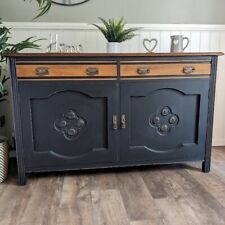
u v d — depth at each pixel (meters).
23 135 1.64
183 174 1.83
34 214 1.36
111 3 2.12
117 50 1.85
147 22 2.19
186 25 2.20
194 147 1.84
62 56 1.57
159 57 1.67
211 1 2.21
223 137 2.45
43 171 1.72
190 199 1.48
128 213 1.35
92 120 1.70
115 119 1.71
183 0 2.19
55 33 2.09
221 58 2.31
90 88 1.64
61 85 1.61
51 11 2.07
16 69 1.55
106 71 1.63
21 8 2.04
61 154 1.71
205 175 1.81
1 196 1.54
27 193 1.58
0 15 2.02
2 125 2.07
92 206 1.42
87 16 2.12
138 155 1.78
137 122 1.74
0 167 1.70
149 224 1.26
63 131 1.68
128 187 1.64
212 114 1.81
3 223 1.28
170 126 1.79
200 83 1.75
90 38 2.13
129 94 1.69
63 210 1.39
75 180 1.75
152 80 1.69
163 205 1.42
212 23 2.25
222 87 2.37
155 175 1.82
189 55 1.68
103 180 1.75
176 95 1.75
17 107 1.60
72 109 1.66
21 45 1.69
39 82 1.59
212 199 1.48
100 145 1.74
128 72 1.66
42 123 1.65
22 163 1.66
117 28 1.85
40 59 1.56
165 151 1.81
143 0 2.15
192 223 1.27
